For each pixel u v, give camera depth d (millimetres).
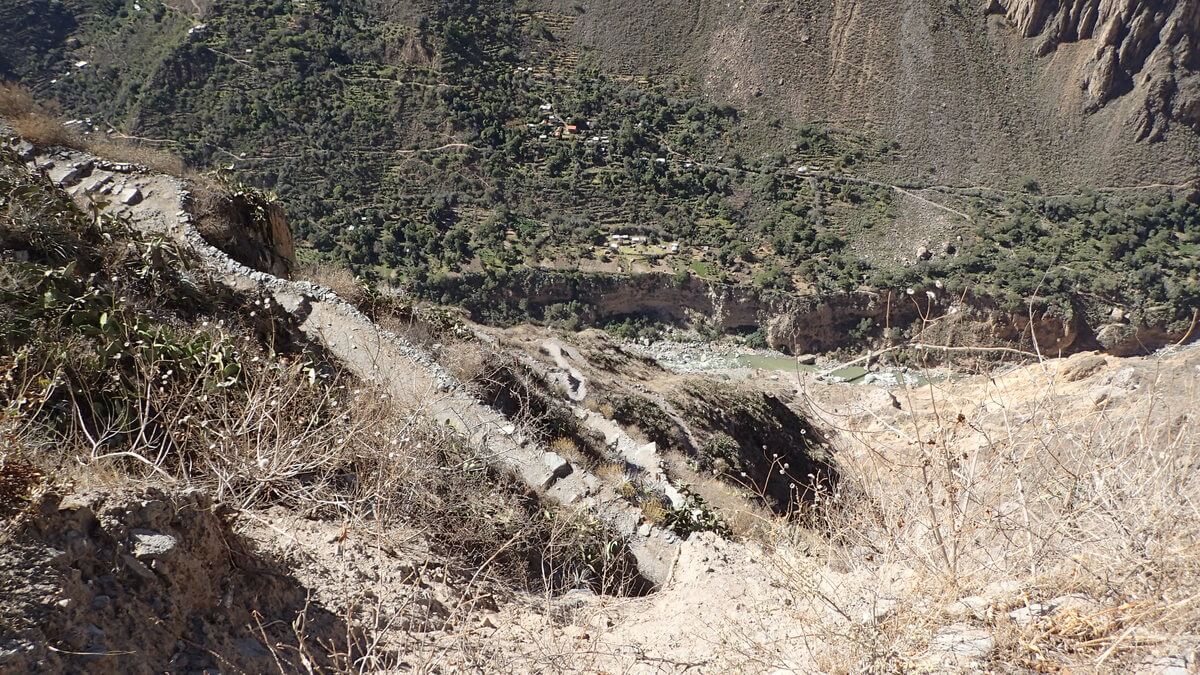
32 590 2461
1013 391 3523
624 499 9195
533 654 3758
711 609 4273
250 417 4547
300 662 3133
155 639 2709
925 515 3174
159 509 3018
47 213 7719
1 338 5023
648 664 3662
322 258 59375
